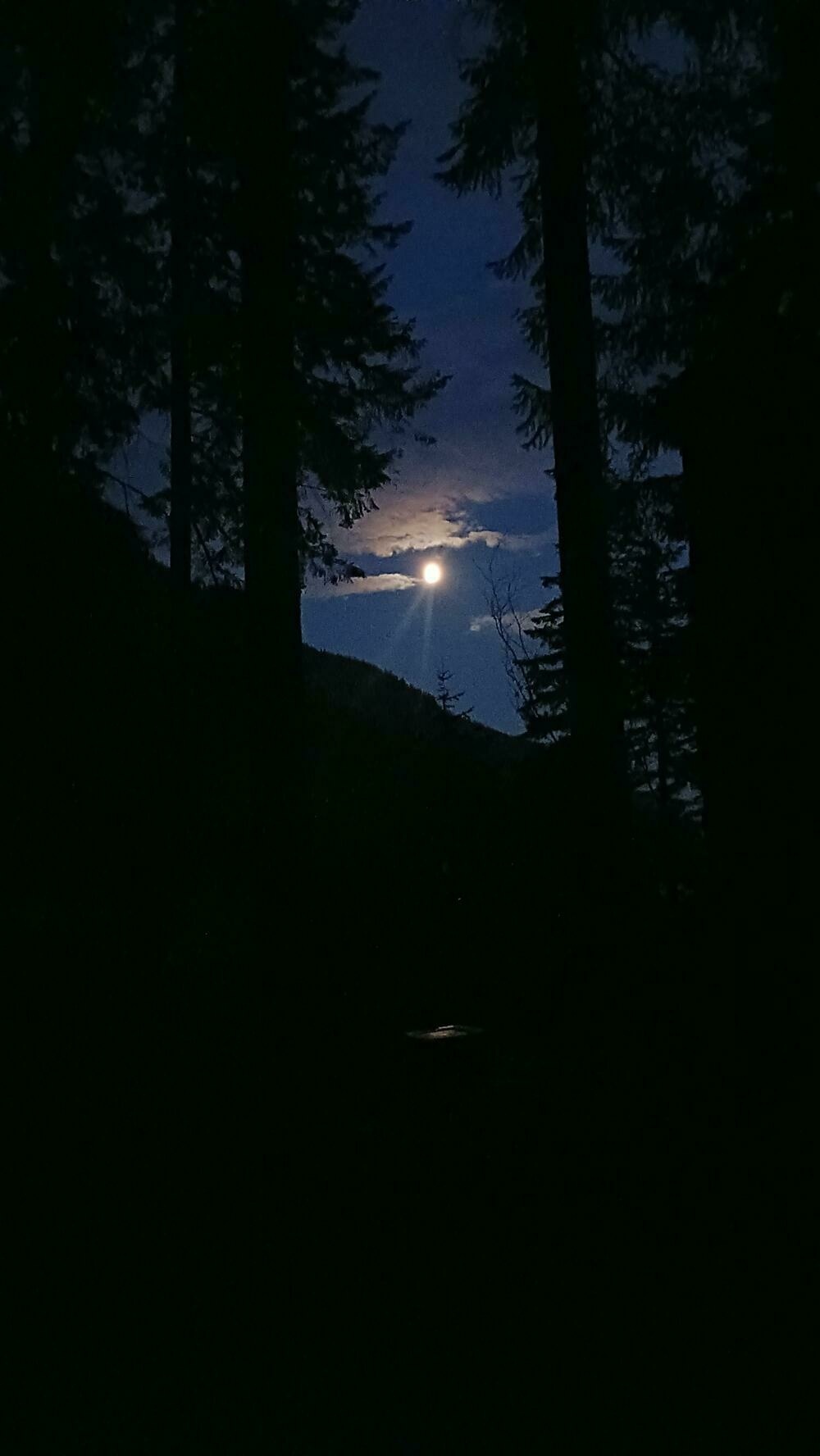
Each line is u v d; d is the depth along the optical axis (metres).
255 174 11.33
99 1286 5.18
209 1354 4.49
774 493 7.83
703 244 12.15
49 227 11.59
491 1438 3.79
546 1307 4.79
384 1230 5.77
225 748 13.64
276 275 11.39
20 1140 7.25
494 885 15.30
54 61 12.23
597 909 10.37
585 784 10.69
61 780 9.39
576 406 10.98
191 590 15.49
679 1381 4.12
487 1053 8.32
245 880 13.86
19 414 10.17
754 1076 7.30
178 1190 6.42
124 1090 8.33
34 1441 3.87
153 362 15.04
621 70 11.40
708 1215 5.59
